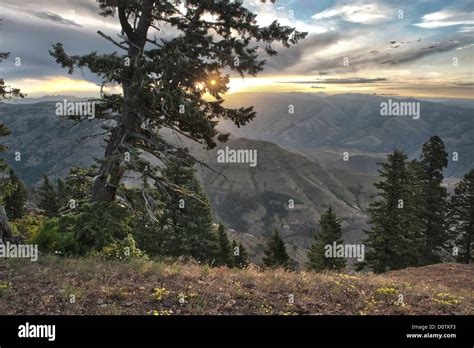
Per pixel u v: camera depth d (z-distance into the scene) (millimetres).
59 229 15672
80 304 9094
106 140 18172
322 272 16391
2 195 23250
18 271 11578
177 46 16047
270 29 16562
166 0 16266
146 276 12125
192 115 15727
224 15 16797
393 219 40938
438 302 11453
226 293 10594
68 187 18203
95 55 15648
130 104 15977
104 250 15125
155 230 37938
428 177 51906
